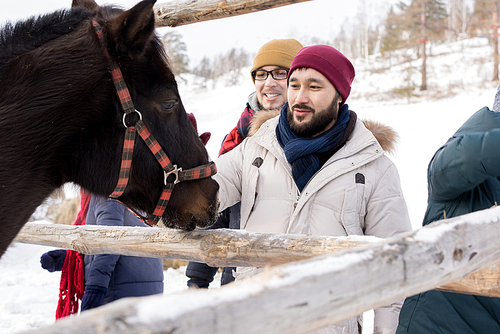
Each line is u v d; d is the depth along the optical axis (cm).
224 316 56
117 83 157
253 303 59
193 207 174
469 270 93
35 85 152
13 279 592
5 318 456
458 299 138
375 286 74
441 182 135
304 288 65
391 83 3212
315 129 188
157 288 283
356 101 2897
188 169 171
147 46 161
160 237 179
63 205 781
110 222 257
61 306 271
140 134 160
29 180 152
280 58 269
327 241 137
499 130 119
